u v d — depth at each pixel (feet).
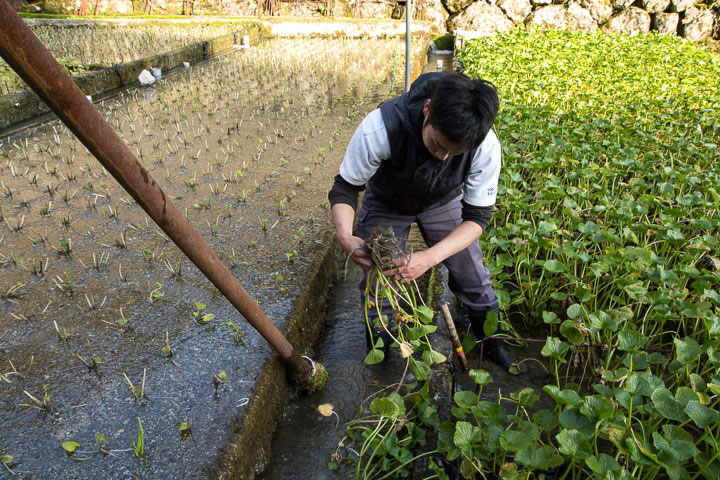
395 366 8.38
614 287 9.40
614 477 5.05
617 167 14.16
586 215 11.98
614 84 25.02
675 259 10.89
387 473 6.52
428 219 7.54
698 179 12.92
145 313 8.13
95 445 5.80
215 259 5.34
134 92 23.73
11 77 21.50
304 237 10.60
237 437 6.00
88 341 7.50
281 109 21.08
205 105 21.48
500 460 6.27
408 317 6.58
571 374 8.47
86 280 9.02
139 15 51.29
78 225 11.01
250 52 38.01
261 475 6.57
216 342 7.50
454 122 4.94
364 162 6.33
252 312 6.03
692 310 7.64
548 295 9.64
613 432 5.58
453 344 8.12
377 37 49.42
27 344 7.43
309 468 6.70
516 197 11.80
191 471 5.52
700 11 46.19
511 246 10.66
